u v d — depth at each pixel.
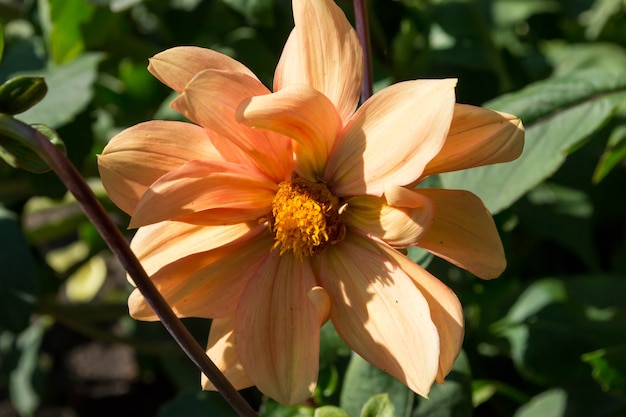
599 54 0.71
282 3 0.61
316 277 0.41
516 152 0.39
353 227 0.41
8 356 0.75
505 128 0.38
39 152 0.36
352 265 0.41
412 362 0.39
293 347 0.41
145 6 0.69
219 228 0.42
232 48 0.62
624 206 0.65
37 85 0.38
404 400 0.48
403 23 0.62
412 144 0.38
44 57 0.62
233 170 0.40
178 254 0.41
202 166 0.40
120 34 0.68
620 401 0.55
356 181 0.40
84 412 0.79
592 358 0.50
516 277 0.66
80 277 0.85
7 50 0.65
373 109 0.40
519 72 0.66
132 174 0.40
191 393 0.57
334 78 0.40
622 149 0.52
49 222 0.72
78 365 0.82
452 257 0.40
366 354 0.40
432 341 0.39
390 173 0.39
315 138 0.40
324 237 0.41
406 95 0.39
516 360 0.56
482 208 0.39
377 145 0.39
